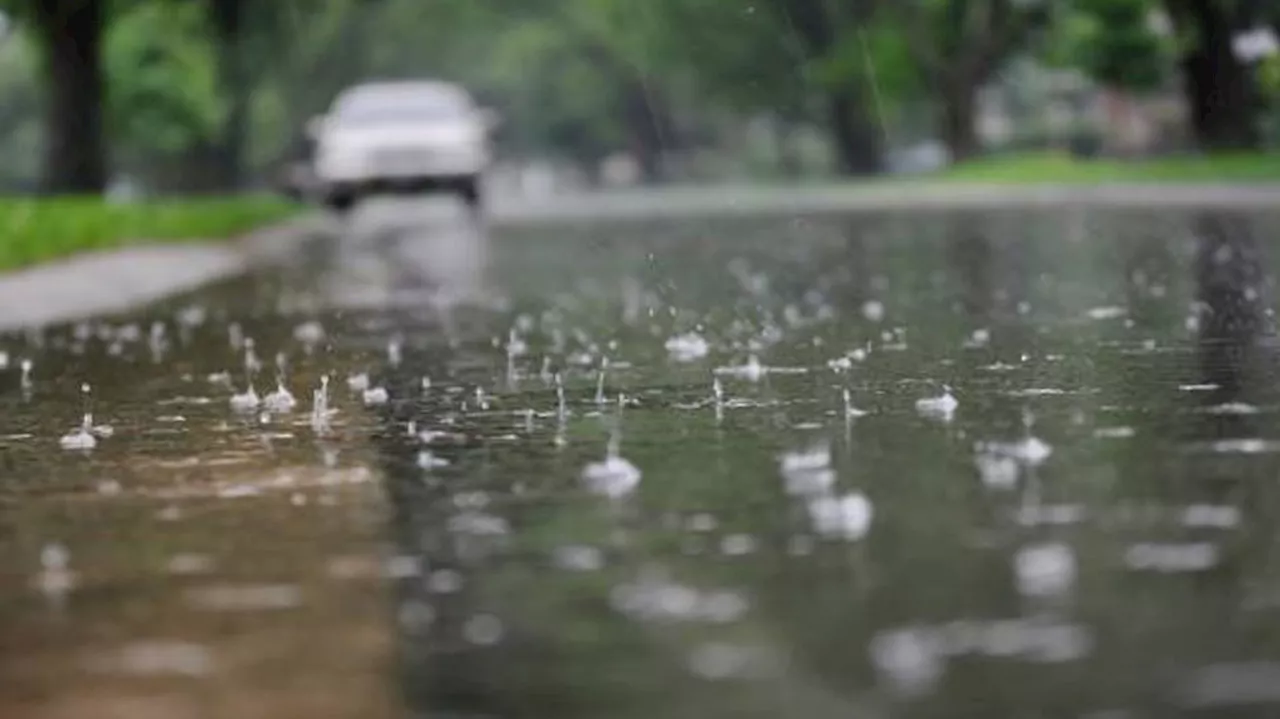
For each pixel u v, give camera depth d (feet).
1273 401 23.94
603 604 13.71
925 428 22.30
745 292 51.11
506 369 31.78
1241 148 142.72
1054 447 20.44
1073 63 167.32
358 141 128.06
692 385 28.09
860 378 28.17
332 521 17.46
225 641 13.05
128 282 62.44
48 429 25.16
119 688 11.94
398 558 15.65
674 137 355.36
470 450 21.80
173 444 23.16
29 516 18.19
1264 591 13.57
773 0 226.99
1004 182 147.54
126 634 13.33
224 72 207.31
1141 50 162.61
